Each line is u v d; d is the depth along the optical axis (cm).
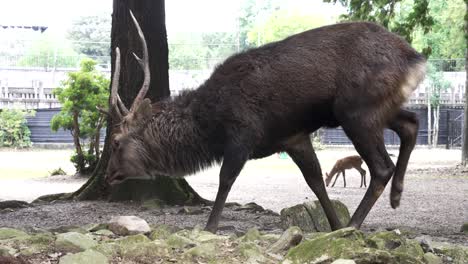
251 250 546
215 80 661
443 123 3894
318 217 784
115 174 678
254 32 4978
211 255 534
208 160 680
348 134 652
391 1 1252
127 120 673
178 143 666
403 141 678
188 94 673
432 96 3859
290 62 646
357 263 511
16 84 3969
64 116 2127
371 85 641
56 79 4056
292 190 1753
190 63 5266
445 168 2433
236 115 644
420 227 1003
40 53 5034
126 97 1116
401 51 654
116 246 536
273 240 612
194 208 1027
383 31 662
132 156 670
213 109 652
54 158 2952
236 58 664
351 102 643
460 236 850
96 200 1141
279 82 644
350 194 1634
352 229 550
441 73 3919
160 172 684
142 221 629
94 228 663
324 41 654
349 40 651
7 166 2561
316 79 643
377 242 560
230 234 697
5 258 486
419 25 1237
